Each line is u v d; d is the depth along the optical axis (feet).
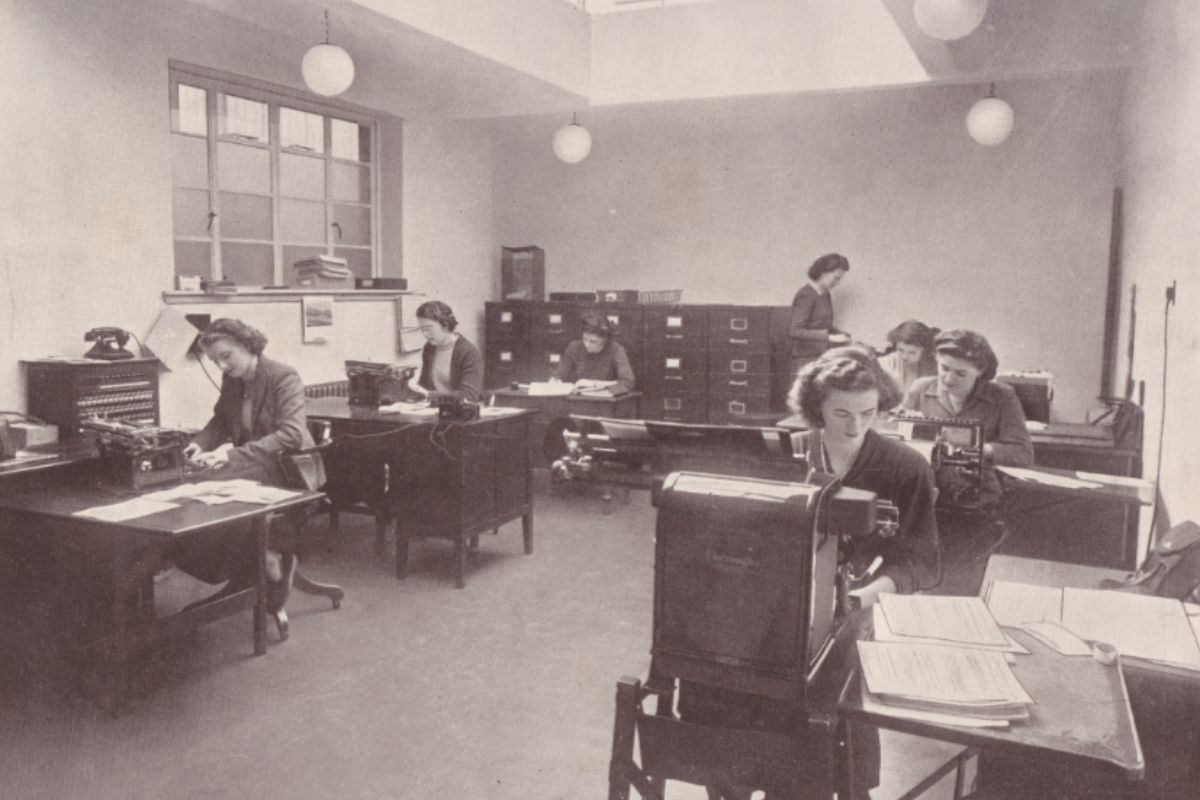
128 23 16.43
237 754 9.80
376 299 24.20
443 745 10.03
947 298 24.26
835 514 5.61
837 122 25.00
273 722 10.56
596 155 28.14
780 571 5.12
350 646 12.90
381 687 11.53
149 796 8.93
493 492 16.28
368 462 17.16
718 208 26.78
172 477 12.73
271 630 13.52
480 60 19.81
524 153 29.04
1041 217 23.07
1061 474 13.34
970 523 10.22
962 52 19.72
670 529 5.37
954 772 9.46
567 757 9.78
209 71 19.57
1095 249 22.61
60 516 10.86
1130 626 6.33
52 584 11.72
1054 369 23.29
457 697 11.25
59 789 9.03
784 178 25.84
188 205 19.57
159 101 17.16
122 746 9.97
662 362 25.71
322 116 23.31
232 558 12.60
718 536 5.24
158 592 15.66
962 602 6.44
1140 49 17.90
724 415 25.29
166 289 17.54
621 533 19.16
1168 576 9.00
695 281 27.32
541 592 15.28
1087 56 18.98
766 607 5.18
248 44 18.99
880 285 24.95
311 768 9.52
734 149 26.37
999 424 13.82
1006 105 20.29
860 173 24.91
